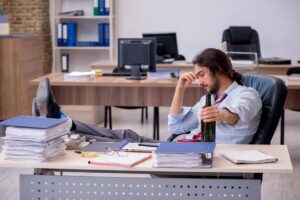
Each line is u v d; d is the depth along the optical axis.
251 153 2.97
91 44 9.08
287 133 7.11
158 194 2.89
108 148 3.12
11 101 7.24
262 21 9.14
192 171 2.73
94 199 2.95
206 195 2.86
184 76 3.62
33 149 2.84
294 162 5.68
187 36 9.30
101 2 8.95
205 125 3.12
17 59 7.16
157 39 7.67
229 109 3.27
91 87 5.87
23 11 8.66
